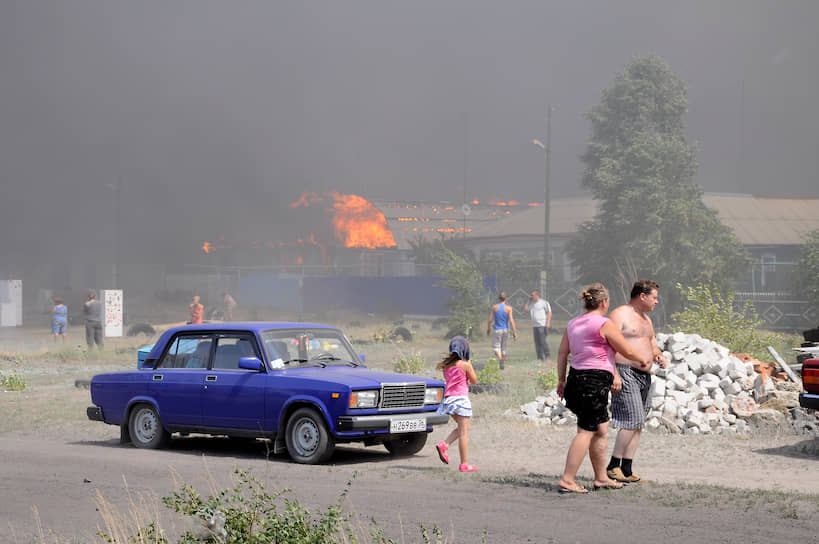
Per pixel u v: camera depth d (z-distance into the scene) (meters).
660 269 45.78
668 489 8.28
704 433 12.68
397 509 7.61
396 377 11.02
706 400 13.35
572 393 8.15
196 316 31.27
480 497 8.09
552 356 28.56
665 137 51.19
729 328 18.58
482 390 18.03
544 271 47.84
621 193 48.53
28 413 16.38
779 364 15.02
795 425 12.41
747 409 13.08
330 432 10.36
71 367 27.09
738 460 10.53
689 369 13.96
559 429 13.40
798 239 60.97
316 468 10.08
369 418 10.34
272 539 5.33
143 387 12.26
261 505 5.66
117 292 33.97
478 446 12.01
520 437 12.68
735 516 7.07
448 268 39.50
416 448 11.47
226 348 11.73
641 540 6.35
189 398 11.69
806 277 45.91
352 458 11.15
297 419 10.66
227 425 11.32
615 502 7.71
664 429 12.85
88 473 9.84
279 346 11.45
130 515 7.49
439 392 11.32
